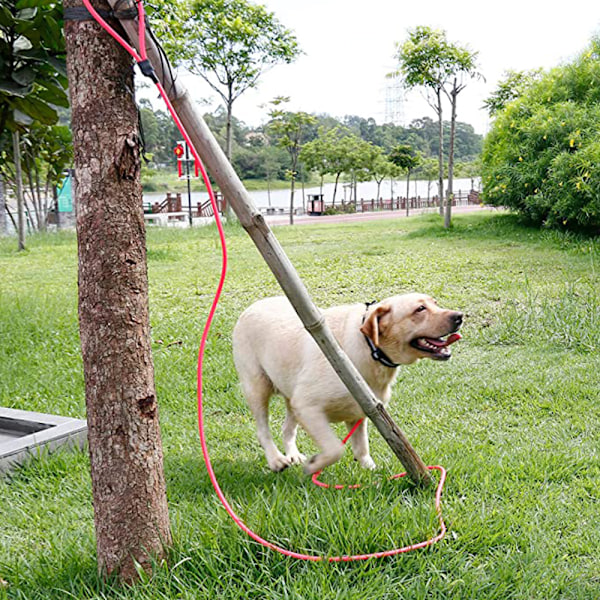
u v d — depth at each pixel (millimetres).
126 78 2561
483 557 2896
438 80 17438
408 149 33406
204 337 2832
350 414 3775
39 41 5445
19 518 3518
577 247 12594
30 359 6816
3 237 20391
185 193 71812
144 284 2689
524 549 2967
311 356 3705
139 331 2656
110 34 2502
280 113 28156
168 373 6203
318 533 2908
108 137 2533
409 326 3633
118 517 2668
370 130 105188
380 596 2561
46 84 5828
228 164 2703
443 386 5652
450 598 2604
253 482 3867
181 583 2619
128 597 2549
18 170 16125
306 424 3678
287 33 22500
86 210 2562
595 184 13039
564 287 8828
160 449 2783
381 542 2887
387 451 4359
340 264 12430
